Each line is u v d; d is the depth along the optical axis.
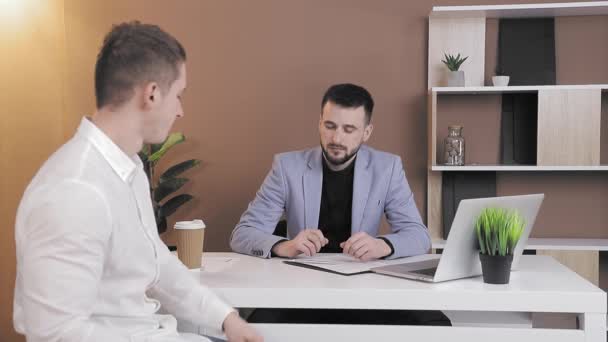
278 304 1.75
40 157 3.80
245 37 3.70
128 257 1.44
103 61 1.47
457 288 1.74
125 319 1.47
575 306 1.68
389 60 3.62
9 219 3.79
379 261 2.19
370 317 2.13
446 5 3.56
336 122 2.66
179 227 2.01
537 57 3.50
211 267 2.09
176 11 3.72
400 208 2.72
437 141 3.60
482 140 3.58
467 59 3.54
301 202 2.73
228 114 3.73
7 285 3.78
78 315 1.30
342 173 2.81
